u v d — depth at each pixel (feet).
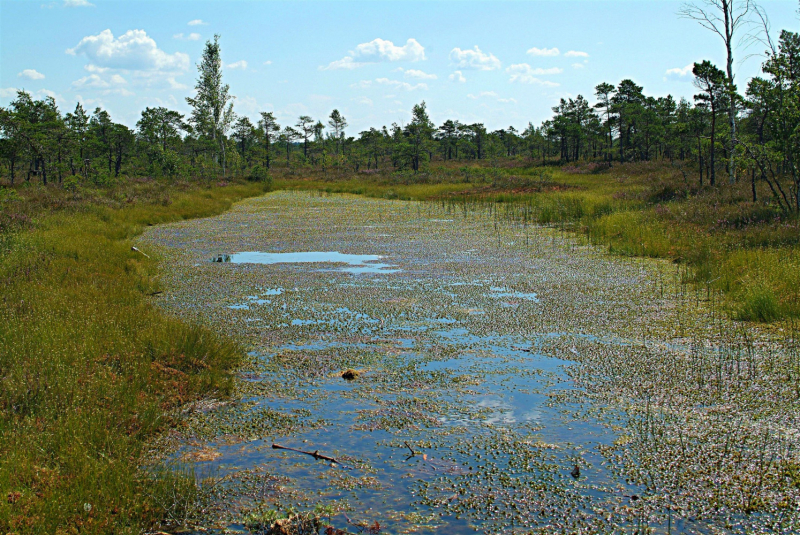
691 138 125.70
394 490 12.35
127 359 18.20
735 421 15.19
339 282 33.50
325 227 60.54
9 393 15.24
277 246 47.80
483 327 24.45
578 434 14.75
